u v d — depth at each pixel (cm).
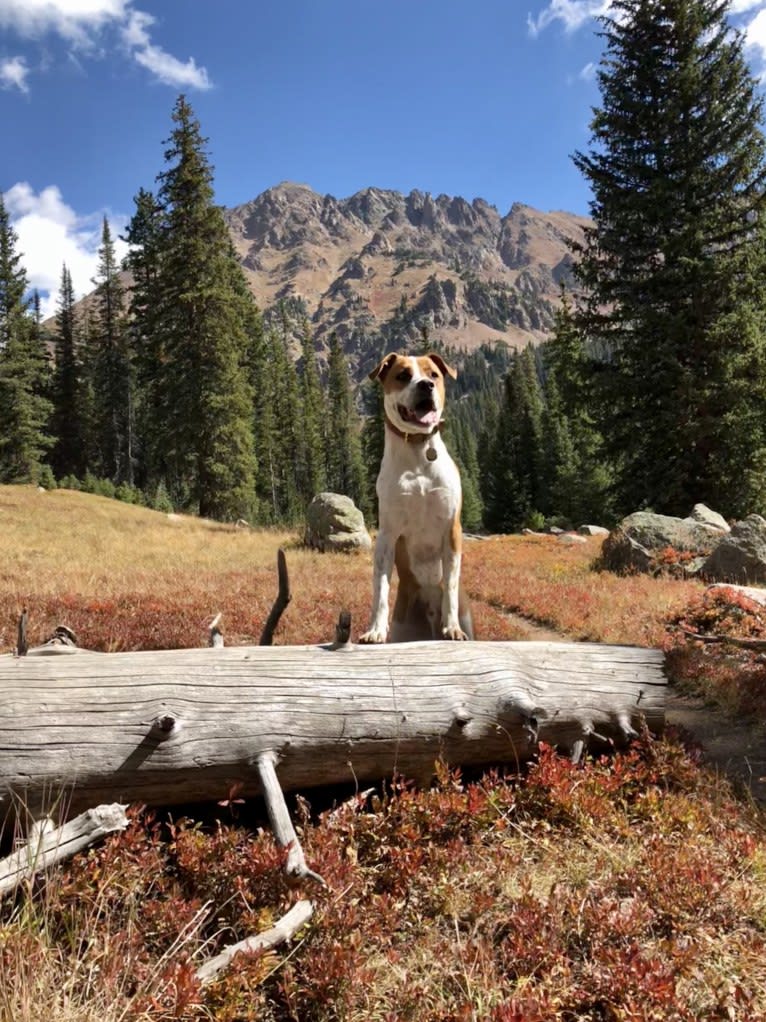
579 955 262
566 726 405
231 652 350
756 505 2230
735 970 257
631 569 1442
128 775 305
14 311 5044
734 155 2323
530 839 340
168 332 3559
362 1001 234
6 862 256
